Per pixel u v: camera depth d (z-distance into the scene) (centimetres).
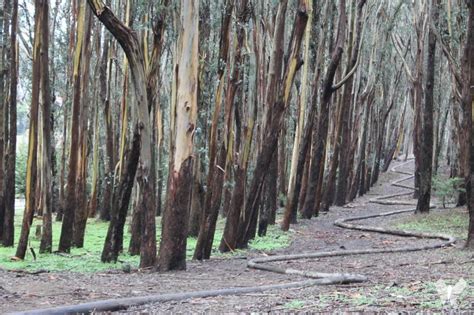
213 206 1267
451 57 2039
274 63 1440
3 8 1625
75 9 2219
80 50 1417
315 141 2236
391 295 669
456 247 1341
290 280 910
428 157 2142
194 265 1147
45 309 623
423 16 2891
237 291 766
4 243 1542
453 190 2236
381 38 3259
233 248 1419
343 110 2550
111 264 1162
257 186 1429
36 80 1272
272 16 1912
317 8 2089
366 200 3136
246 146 1398
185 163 1036
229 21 1332
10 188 1541
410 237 1667
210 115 1573
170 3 1176
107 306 659
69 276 982
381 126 3972
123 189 1163
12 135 1540
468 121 1216
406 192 3434
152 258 1087
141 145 1076
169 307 671
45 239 1357
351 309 592
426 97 2125
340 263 1139
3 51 1645
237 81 1397
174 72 1112
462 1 2008
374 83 3288
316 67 2075
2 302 712
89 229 2027
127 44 1034
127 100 1506
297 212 2302
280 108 1402
